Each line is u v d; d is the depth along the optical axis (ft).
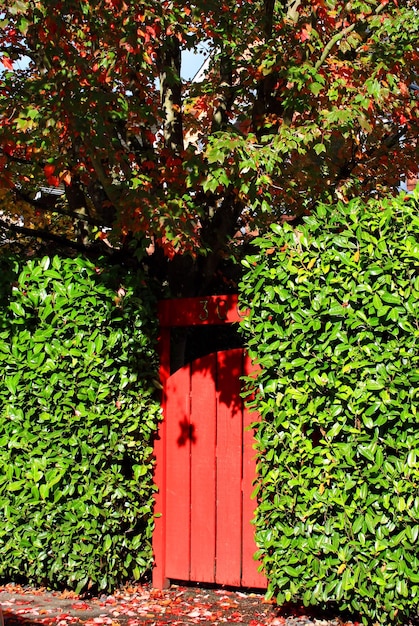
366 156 27.61
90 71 22.61
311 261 18.13
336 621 18.33
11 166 24.81
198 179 22.13
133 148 26.45
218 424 21.67
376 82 22.21
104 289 21.95
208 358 21.99
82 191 28.55
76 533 21.54
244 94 27.07
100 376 21.67
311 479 18.10
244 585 20.95
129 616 19.79
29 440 21.76
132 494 21.93
